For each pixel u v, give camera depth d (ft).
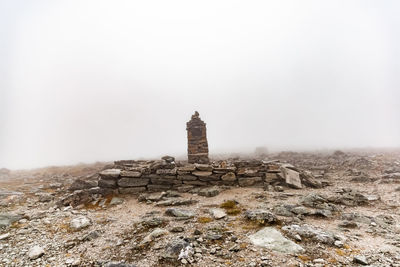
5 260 20.29
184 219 29.40
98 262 19.84
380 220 27.55
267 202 36.29
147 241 23.15
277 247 20.51
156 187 46.88
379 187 45.62
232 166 51.39
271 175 49.24
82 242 24.25
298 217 28.71
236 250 20.33
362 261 17.25
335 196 37.45
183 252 20.02
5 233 26.55
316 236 22.12
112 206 39.04
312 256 18.84
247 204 35.68
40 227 28.35
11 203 40.98
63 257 21.01
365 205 35.09
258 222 26.55
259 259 18.67
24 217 32.07
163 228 26.71
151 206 37.86
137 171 47.65
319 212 29.71
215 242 22.33
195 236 23.63
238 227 25.99
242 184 48.65
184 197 41.83
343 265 17.26
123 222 30.32
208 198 40.60
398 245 20.49
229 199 39.09
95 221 30.89
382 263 17.22
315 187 46.65
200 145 62.85
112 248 22.61
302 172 50.26
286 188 46.39
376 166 67.05
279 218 28.30
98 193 44.52
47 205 39.86
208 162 61.62
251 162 51.70
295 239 22.04
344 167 70.54
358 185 48.57
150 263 19.26
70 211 35.63
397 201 36.11
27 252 21.88
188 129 64.13
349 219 28.14
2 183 66.90
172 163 50.47
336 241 21.07
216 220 28.73
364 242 21.26
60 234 26.45
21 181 71.87
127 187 46.03
